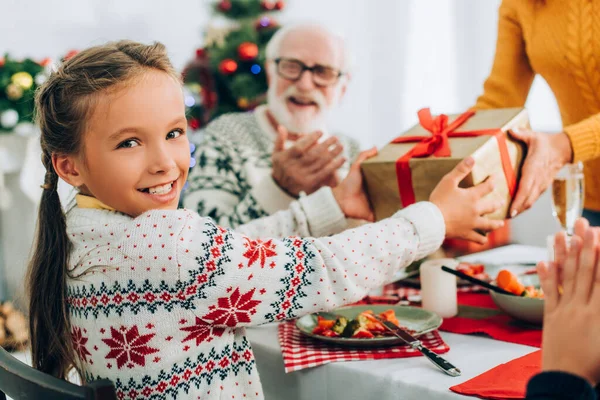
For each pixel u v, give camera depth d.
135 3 3.84
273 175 1.45
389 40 4.19
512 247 1.68
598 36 1.34
